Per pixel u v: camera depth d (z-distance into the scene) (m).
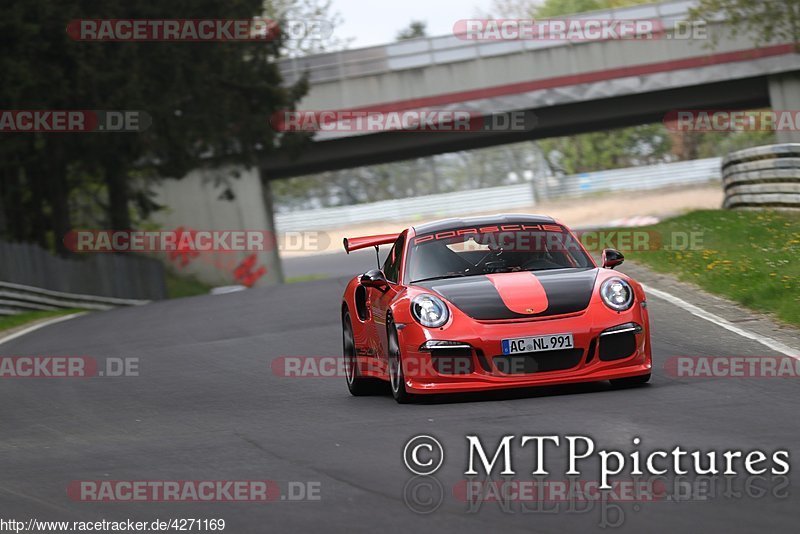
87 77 110.62
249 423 28.98
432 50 150.12
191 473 22.92
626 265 60.75
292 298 70.38
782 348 33.19
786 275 45.06
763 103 160.50
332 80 151.25
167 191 162.62
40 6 103.25
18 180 134.38
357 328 33.22
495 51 149.62
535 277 30.03
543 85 148.88
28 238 136.00
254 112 132.62
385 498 19.22
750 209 76.81
